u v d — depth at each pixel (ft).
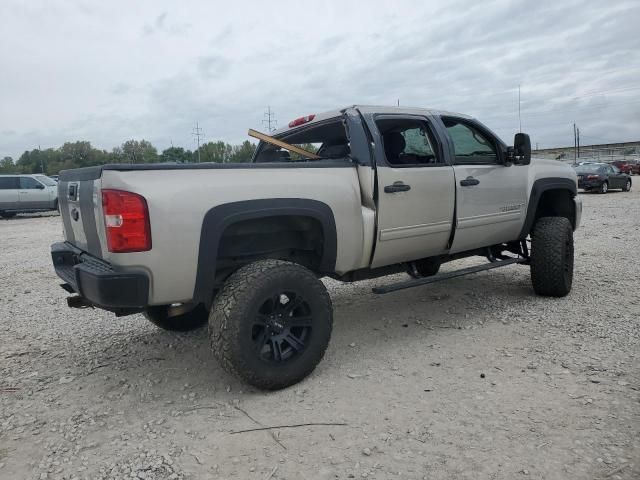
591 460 7.45
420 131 13.92
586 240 28.50
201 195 9.48
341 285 19.72
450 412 9.13
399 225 12.64
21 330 15.17
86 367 12.09
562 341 12.39
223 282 11.12
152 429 8.98
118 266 9.00
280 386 10.25
